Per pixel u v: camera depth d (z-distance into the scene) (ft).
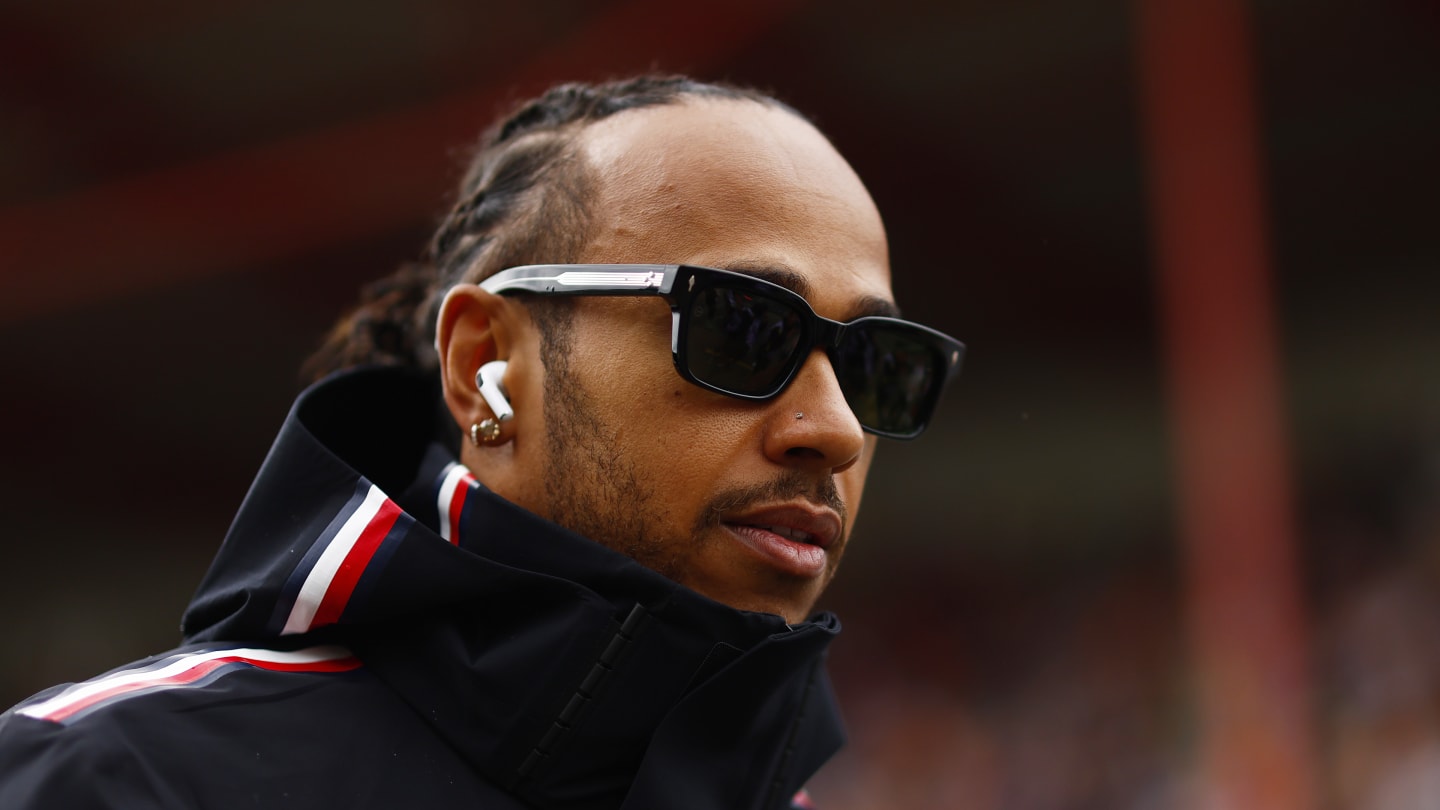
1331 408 93.56
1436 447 85.15
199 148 98.12
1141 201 97.71
